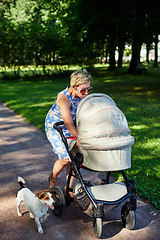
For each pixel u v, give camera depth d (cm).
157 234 309
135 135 661
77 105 311
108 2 1511
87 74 293
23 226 321
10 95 1376
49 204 293
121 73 2784
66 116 293
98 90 1568
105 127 269
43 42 2322
